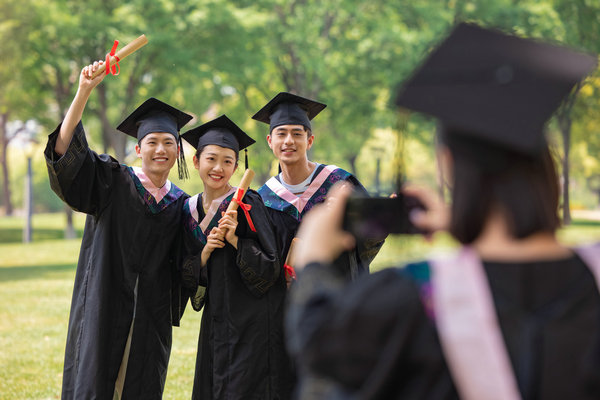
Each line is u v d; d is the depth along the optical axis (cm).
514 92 139
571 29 2602
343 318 139
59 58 2367
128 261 440
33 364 696
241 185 443
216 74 2622
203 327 457
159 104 461
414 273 141
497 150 140
